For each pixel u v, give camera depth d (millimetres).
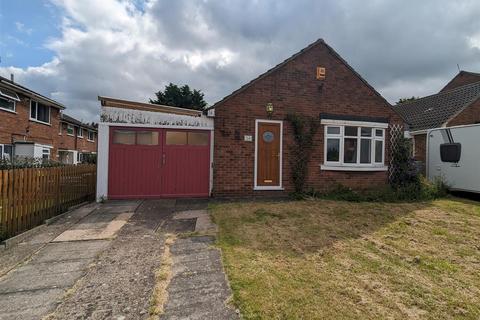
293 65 11352
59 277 4152
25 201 6402
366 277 4160
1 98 16922
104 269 4406
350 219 7453
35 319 3139
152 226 6758
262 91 10984
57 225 6883
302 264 4578
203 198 10289
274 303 3379
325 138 11609
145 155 10008
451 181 11570
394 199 10242
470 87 17375
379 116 12312
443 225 6988
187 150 10336
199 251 5117
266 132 11031
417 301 3514
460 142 11266
